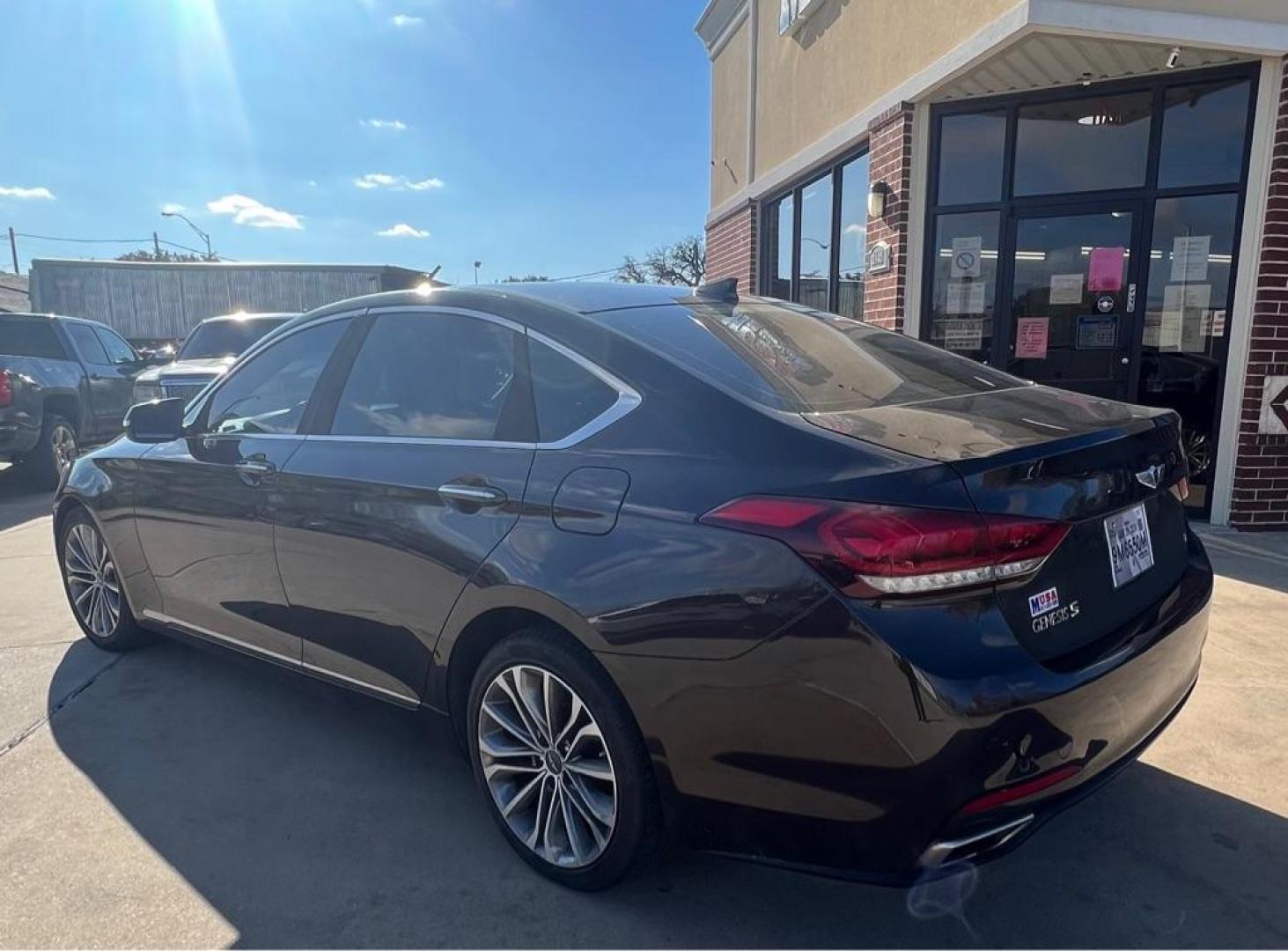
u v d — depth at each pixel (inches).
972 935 91.4
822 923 93.7
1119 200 261.3
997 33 228.4
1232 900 96.0
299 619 127.0
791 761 80.1
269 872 102.4
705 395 92.2
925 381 109.1
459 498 104.0
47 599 208.2
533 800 102.8
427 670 110.4
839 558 76.3
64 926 93.0
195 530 141.0
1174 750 126.1
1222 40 224.1
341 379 127.3
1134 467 93.9
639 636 86.5
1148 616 94.4
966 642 75.7
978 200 281.3
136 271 868.0
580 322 105.4
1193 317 254.4
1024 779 77.5
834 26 338.3
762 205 441.7
